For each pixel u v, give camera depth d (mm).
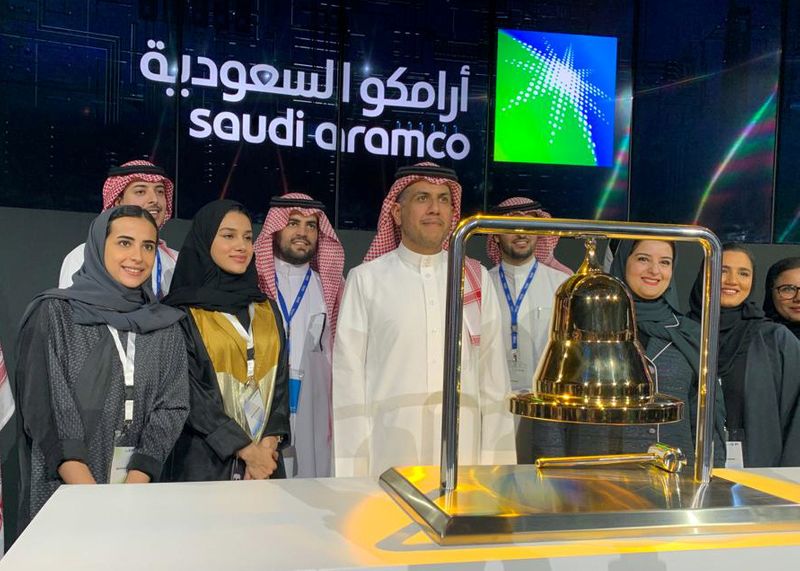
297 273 2832
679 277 3365
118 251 2076
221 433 2104
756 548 938
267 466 2123
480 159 3322
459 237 1071
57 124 2941
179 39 3070
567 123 3350
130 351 2033
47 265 2953
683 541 959
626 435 2129
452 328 1077
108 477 1949
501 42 3316
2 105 2873
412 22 3270
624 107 3367
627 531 964
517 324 2738
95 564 832
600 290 1081
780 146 3381
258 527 972
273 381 2285
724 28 3369
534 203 2939
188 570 818
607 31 3361
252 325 2311
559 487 1117
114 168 2934
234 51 3127
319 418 2703
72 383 1962
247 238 2344
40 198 2930
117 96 3006
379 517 1025
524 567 879
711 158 3387
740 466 2559
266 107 3160
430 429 2090
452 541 919
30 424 1905
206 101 3102
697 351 2258
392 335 2109
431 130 3291
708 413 1175
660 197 3379
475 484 1130
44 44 2916
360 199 3250
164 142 3062
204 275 2330
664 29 3367
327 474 2695
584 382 1036
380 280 2162
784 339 2646
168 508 1050
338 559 862
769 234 3391
